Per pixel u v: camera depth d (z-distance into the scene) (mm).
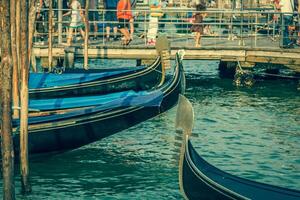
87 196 16703
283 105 26578
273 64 29625
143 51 29672
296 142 21562
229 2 46625
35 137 18781
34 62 27922
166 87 24062
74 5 30453
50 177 18000
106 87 25328
